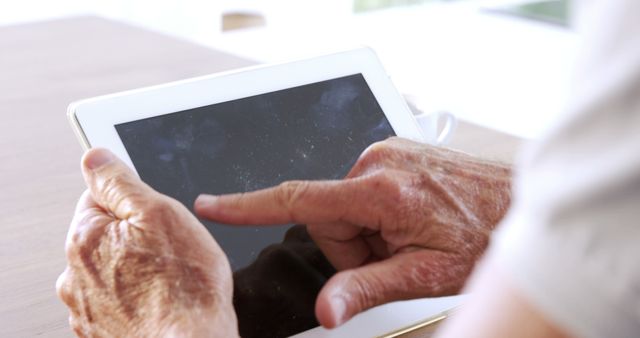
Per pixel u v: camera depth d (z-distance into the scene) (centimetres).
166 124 60
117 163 55
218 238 56
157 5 267
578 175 28
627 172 27
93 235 52
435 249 56
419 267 55
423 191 57
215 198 57
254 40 139
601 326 28
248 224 57
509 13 386
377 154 60
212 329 48
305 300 56
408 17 352
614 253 27
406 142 62
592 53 27
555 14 363
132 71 119
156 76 117
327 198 57
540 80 285
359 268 54
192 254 51
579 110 27
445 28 344
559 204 28
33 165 89
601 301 28
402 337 59
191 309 48
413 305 60
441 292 55
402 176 58
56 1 257
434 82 268
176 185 58
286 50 133
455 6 375
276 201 57
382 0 352
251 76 66
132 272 50
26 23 146
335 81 69
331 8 314
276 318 55
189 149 60
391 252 58
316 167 63
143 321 49
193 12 271
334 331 57
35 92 111
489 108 240
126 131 59
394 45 307
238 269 55
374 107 69
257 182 60
